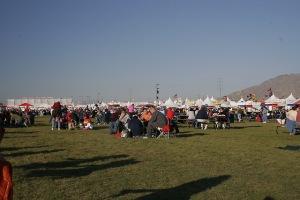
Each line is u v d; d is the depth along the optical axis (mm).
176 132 22312
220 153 12141
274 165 9758
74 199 6230
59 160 10438
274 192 6801
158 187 7148
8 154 11719
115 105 71375
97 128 29953
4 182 3477
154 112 19125
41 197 6328
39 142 16078
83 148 13602
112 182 7559
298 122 21000
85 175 8281
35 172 8570
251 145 14867
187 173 8562
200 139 17797
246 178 8016
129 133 19406
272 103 58906
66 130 26375
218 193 6699
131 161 10320
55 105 27094
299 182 7656
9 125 30297
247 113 53219
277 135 20828
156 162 10164
